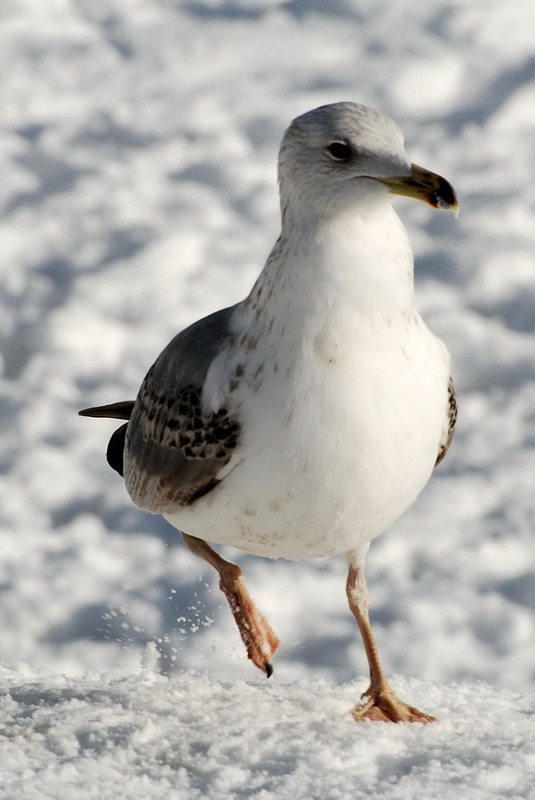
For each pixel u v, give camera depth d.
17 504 13.98
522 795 6.03
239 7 23.77
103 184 19.59
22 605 12.55
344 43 22.72
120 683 7.77
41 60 22.72
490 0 23.22
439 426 7.35
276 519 7.35
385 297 6.93
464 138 20.62
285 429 7.02
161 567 13.02
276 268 7.04
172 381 7.76
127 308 17.12
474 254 17.92
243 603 8.12
